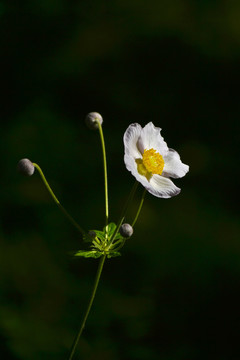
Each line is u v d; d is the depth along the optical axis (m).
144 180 1.00
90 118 1.02
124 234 0.98
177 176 1.04
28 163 1.00
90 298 0.99
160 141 1.04
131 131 1.01
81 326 0.99
